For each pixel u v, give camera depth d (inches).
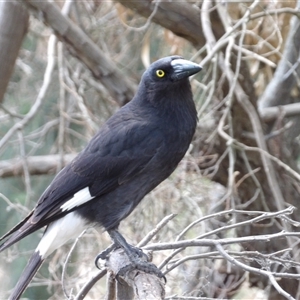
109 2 497.4
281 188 444.5
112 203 325.7
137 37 508.7
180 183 435.8
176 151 327.3
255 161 437.1
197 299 295.9
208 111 461.7
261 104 490.0
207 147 438.6
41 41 529.3
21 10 434.6
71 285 421.7
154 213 444.8
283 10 426.6
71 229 323.3
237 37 443.8
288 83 484.1
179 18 430.3
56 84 538.9
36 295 510.9
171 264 328.2
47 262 472.4
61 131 458.3
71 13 490.9
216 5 414.0
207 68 456.4
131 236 444.8
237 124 432.1
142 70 547.8
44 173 490.3
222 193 448.1
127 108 337.4
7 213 540.4
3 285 518.9
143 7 426.9
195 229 449.7
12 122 548.1
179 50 483.2
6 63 441.1
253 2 430.0
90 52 422.3
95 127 457.1
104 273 298.0
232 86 387.9
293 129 494.9
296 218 444.5
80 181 324.2
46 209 321.1
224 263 430.6
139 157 323.3
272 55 478.3
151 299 248.8
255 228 438.3
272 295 437.7
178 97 323.9
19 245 518.6
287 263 281.9
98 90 482.9
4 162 499.8
